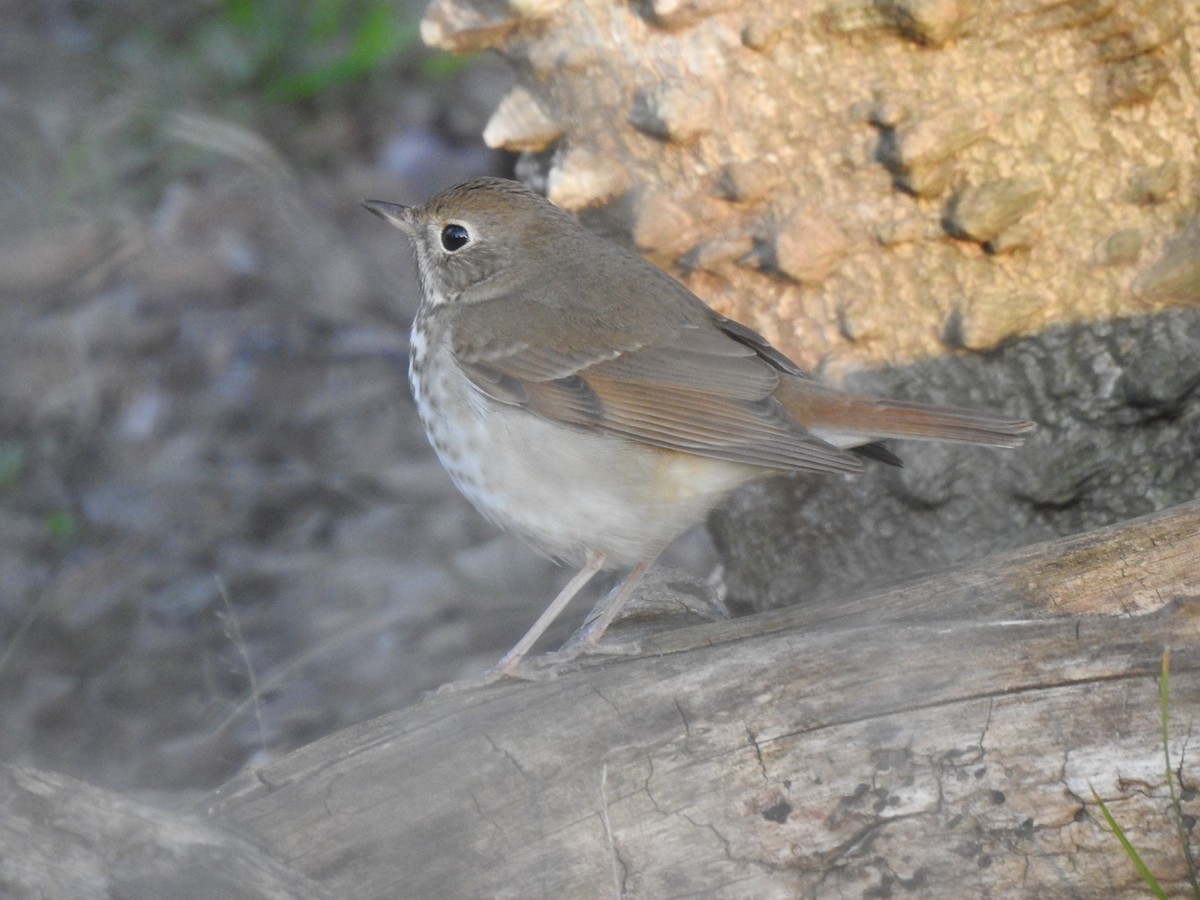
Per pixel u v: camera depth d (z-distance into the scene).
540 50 9.56
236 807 7.15
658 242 9.80
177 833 6.57
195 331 16.44
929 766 7.14
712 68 9.31
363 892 6.96
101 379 15.92
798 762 7.20
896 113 9.21
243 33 20.06
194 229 17.58
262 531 14.30
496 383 9.08
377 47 19.09
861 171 9.50
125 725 12.05
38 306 16.78
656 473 8.99
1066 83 9.32
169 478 14.83
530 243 9.48
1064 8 9.10
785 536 10.45
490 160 18.14
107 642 12.98
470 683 8.48
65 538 14.20
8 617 13.27
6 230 17.52
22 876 6.30
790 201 9.62
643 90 9.48
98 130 18.72
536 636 8.80
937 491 9.99
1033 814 7.07
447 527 14.25
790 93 9.36
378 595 13.45
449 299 9.56
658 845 7.08
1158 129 9.42
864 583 10.31
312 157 18.58
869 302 9.78
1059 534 10.01
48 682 12.55
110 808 6.54
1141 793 7.02
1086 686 7.18
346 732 7.52
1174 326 9.55
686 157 9.59
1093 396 9.72
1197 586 7.65
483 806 7.12
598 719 7.35
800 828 7.11
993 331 9.60
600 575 13.14
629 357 9.05
